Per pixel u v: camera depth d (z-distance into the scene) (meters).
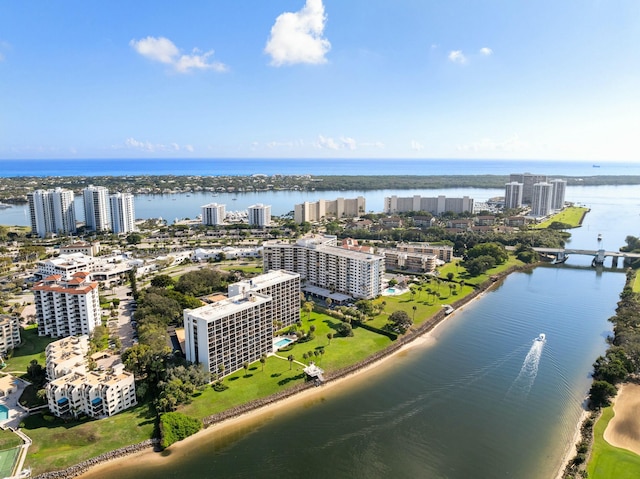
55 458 144.75
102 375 177.38
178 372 182.88
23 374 199.00
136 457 149.88
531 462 148.62
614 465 142.38
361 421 171.12
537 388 194.75
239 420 171.38
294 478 141.50
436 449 155.25
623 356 199.25
